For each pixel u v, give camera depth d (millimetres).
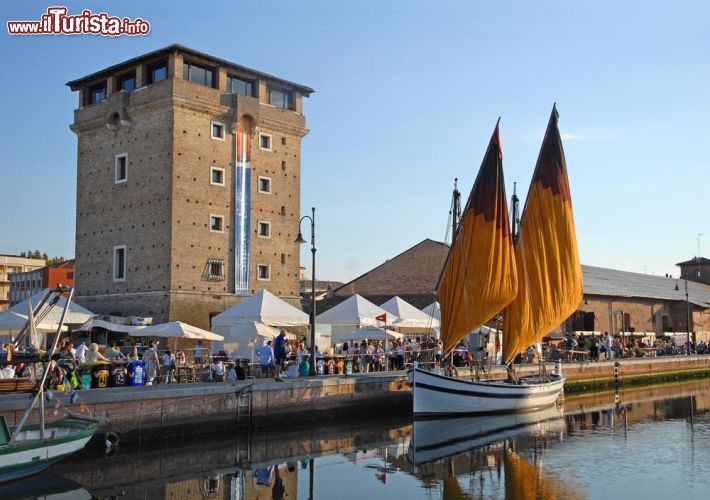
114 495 21750
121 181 56906
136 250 55156
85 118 59500
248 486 23281
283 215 60938
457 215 40656
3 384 23906
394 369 47875
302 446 29984
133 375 32469
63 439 22328
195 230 54281
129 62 55969
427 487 23469
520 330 42719
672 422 38562
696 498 22016
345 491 22859
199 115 55219
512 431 34688
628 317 83562
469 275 39406
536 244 44438
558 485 23766
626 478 24781
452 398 37500
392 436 32781
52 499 21094
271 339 42688
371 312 46156
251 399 32281
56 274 105438
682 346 82062
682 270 131375
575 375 56719
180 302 52812
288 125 61406
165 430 28938
